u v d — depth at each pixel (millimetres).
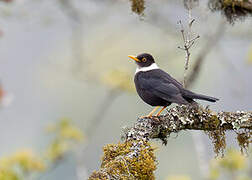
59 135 12766
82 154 12570
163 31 13898
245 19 10602
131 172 6629
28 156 10906
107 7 14758
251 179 10617
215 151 8062
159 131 7953
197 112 8039
